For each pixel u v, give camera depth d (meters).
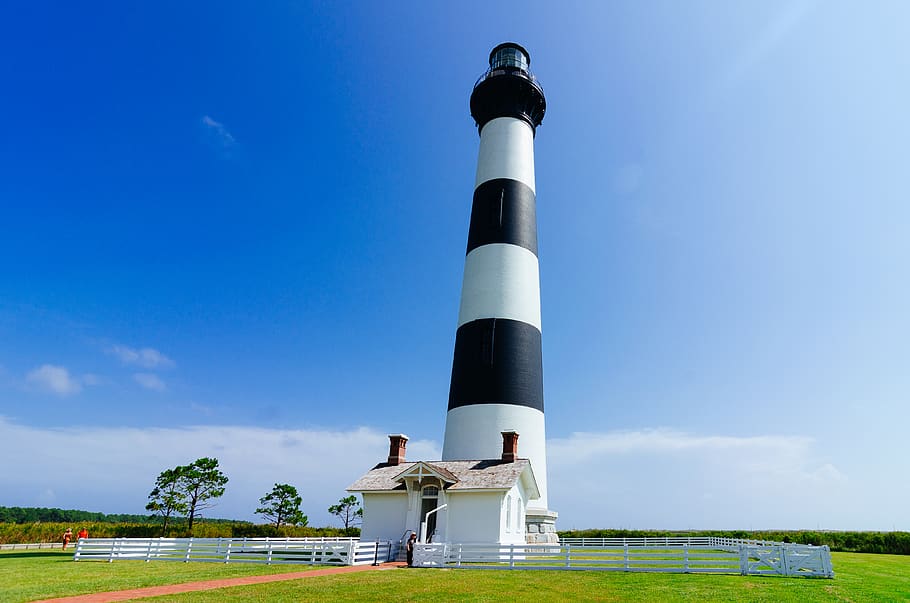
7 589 15.94
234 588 16.23
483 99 42.19
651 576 20.09
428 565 23.72
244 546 25.91
